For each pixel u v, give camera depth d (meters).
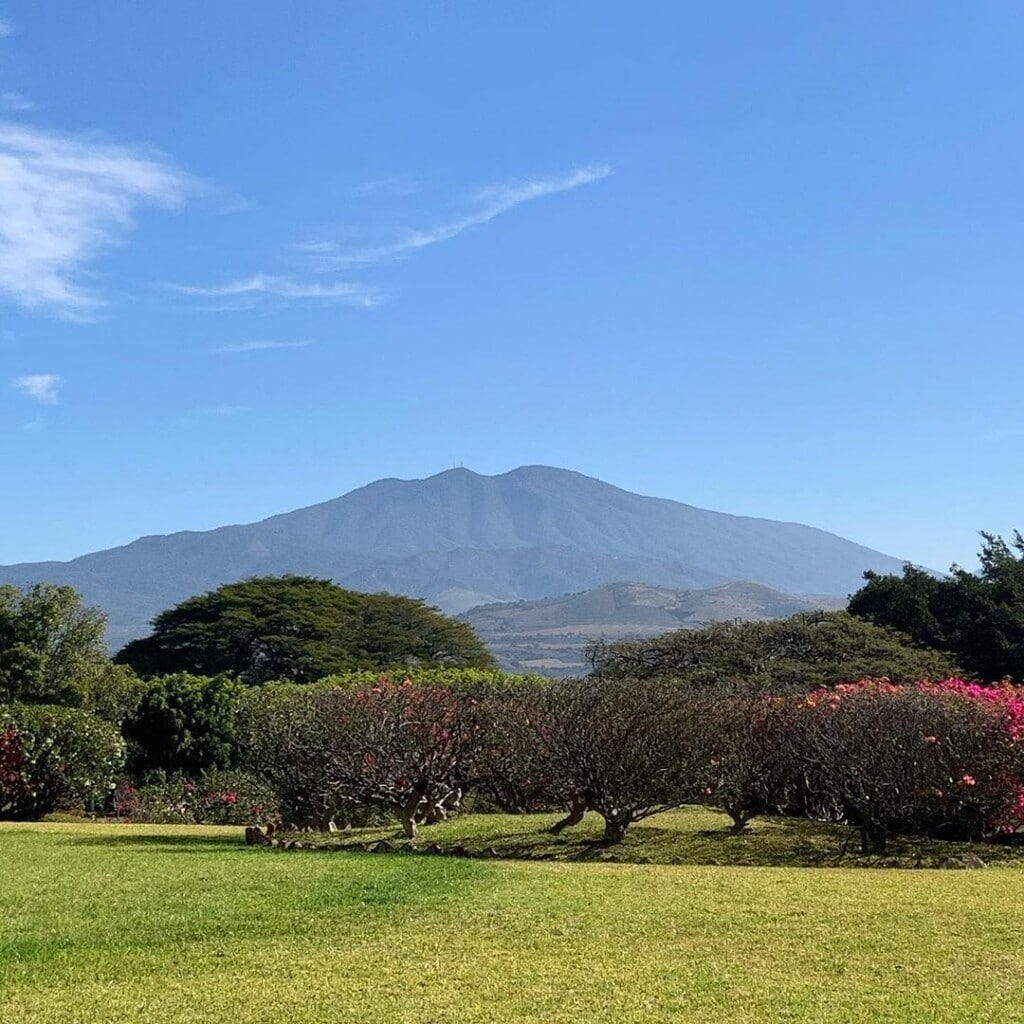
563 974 6.94
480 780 15.38
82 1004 6.29
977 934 8.06
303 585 66.81
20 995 6.46
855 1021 6.05
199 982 6.75
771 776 15.46
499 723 15.17
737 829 16.19
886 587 37.81
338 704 15.87
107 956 7.33
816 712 15.29
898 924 8.40
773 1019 6.08
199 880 10.35
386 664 60.16
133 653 59.50
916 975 6.96
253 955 7.39
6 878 10.50
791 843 15.23
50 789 20.03
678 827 16.75
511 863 12.40
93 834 15.84
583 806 15.53
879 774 14.47
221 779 21.59
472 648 70.25
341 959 7.29
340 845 14.56
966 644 35.28
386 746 15.24
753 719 15.59
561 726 14.95
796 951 7.54
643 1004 6.33
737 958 7.34
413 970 7.02
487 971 7.00
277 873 10.84
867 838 15.28
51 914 8.62
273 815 18.92
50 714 20.22
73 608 28.02
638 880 10.70
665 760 14.72
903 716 14.76
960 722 14.64
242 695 23.78
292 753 16.00
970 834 16.09
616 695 15.27
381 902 9.16
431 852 13.72
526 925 8.30
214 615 60.62
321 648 58.91
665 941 7.81
